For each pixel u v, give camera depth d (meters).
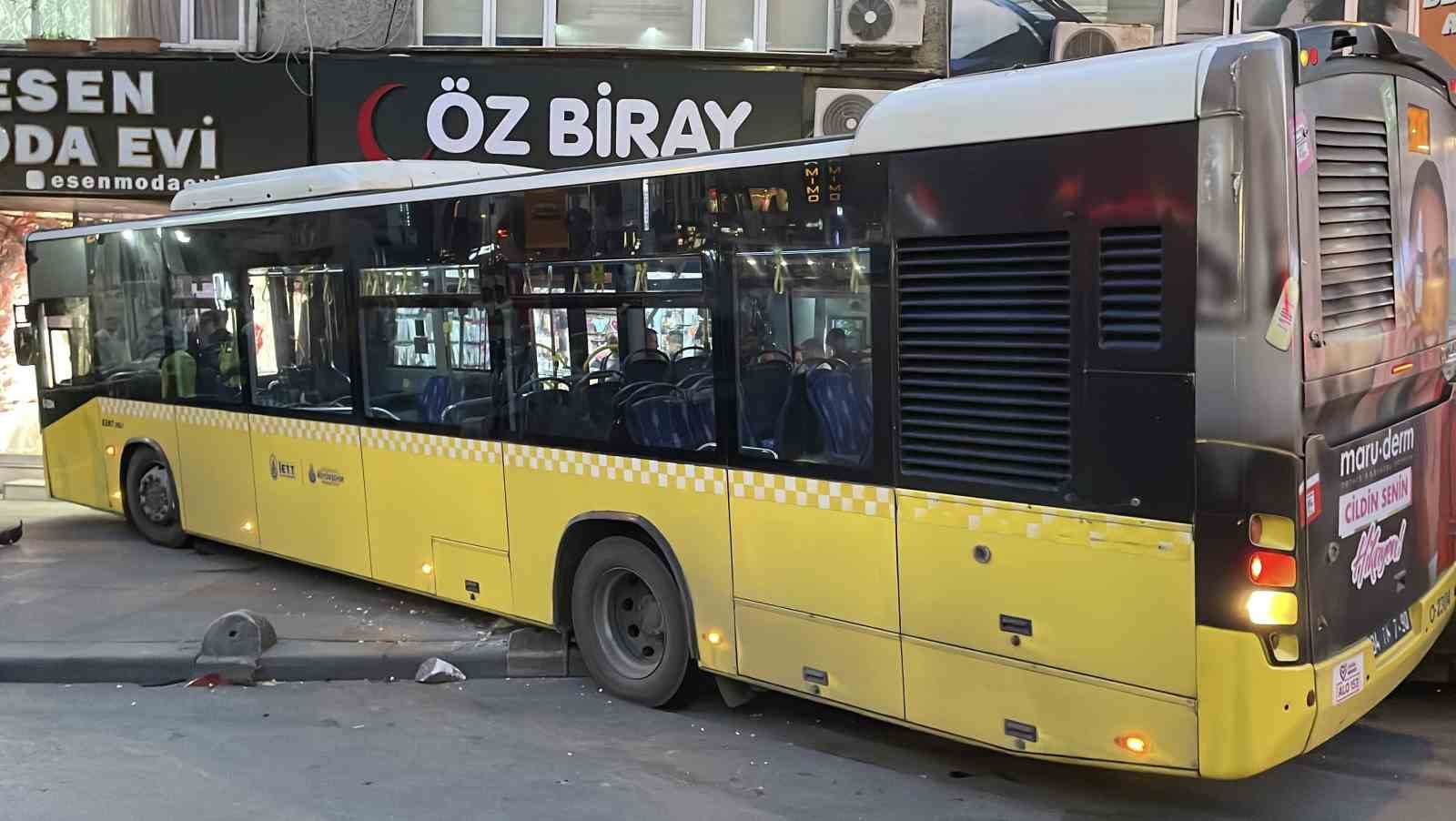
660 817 4.47
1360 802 4.50
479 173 8.17
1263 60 3.49
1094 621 3.93
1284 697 3.62
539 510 6.11
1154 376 3.72
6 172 11.64
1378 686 4.07
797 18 11.73
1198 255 3.59
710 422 5.21
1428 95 4.46
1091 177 3.83
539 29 11.84
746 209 4.96
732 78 11.42
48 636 6.77
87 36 11.97
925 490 4.39
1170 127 3.64
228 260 8.22
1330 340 3.69
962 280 4.21
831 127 11.44
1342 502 3.83
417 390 6.80
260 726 5.61
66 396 10.20
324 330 7.44
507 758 5.14
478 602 6.57
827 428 4.73
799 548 4.88
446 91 11.51
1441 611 4.70
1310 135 3.59
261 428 8.07
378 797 4.69
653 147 11.59
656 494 5.48
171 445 9.03
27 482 12.26
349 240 7.17
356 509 7.34
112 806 4.59
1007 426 4.12
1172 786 4.71
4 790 4.77
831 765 5.02
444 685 6.25
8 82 11.49
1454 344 4.84
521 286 6.08
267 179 8.07
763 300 4.93
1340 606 3.85
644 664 5.83
